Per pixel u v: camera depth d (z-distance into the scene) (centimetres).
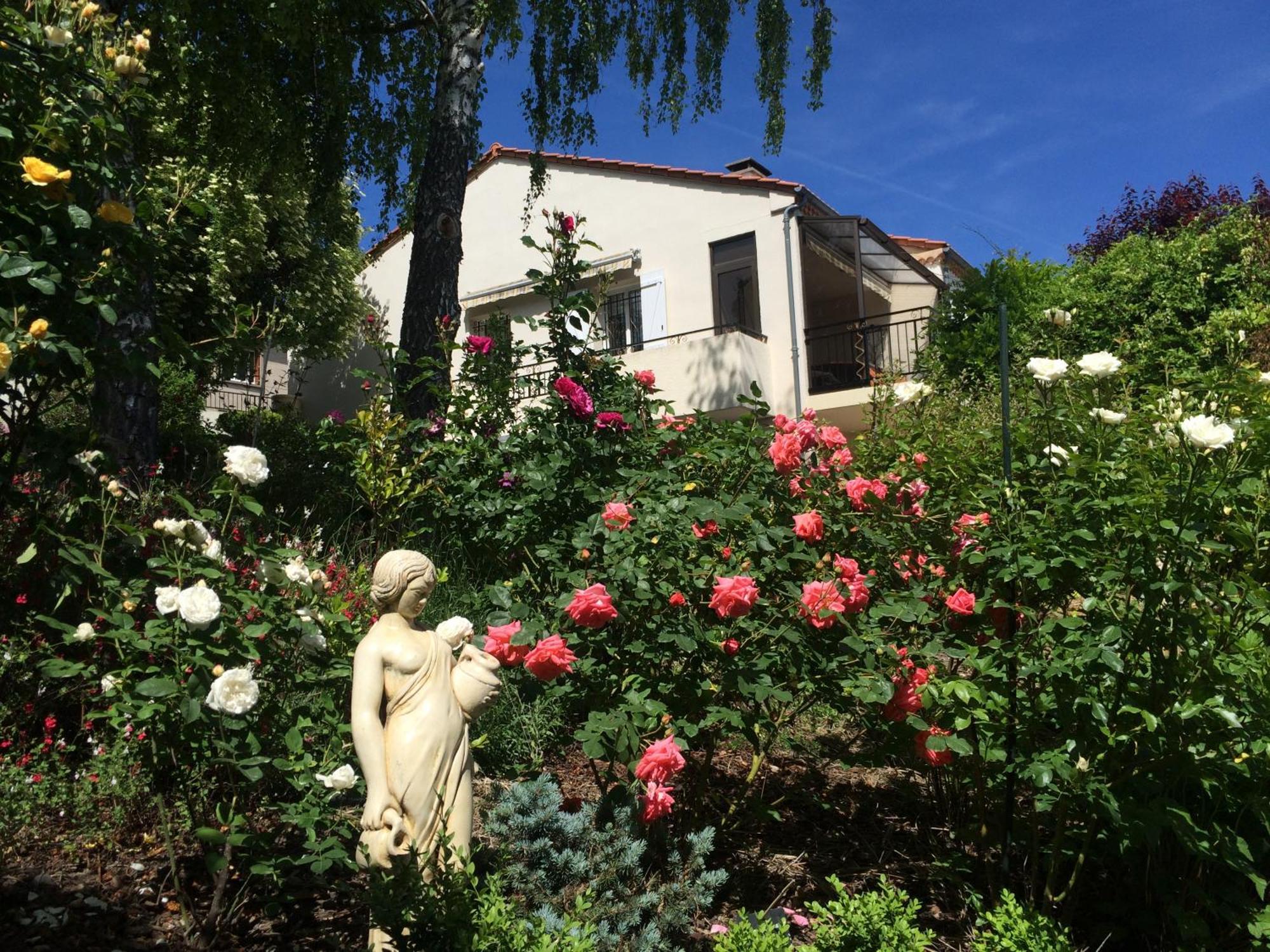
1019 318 1230
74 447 307
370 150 1174
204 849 349
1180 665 281
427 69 1173
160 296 1309
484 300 1684
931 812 428
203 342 346
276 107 1005
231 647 283
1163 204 2253
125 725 300
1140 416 353
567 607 300
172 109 995
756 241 1439
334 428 607
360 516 675
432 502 548
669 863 313
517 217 1694
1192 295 1282
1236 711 273
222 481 305
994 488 357
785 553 348
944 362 884
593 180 1603
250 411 1440
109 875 329
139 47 312
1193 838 269
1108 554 307
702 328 1439
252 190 1580
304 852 345
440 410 606
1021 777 296
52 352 263
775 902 345
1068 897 319
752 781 390
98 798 359
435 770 252
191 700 264
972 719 320
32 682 390
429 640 264
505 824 307
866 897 258
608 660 328
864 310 1425
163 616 280
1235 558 330
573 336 525
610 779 341
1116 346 1241
